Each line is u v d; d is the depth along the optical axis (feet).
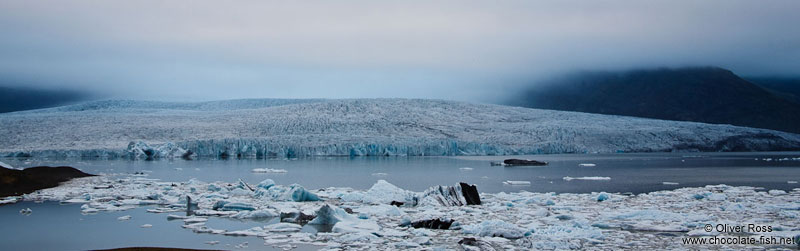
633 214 57.16
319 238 46.11
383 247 42.34
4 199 75.00
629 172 160.56
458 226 50.93
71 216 59.72
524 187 108.06
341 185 115.14
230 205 64.54
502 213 63.00
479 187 108.58
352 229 48.85
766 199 77.05
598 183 117.60
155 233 49.08
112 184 103.86
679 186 108.27
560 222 55.21
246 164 229.04
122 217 57.93
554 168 190.19
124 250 40.93
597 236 45.88
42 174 122.52
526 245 42.52
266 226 51.16
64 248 42.65
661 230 49.03
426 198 72.13
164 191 87.45
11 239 46.32
